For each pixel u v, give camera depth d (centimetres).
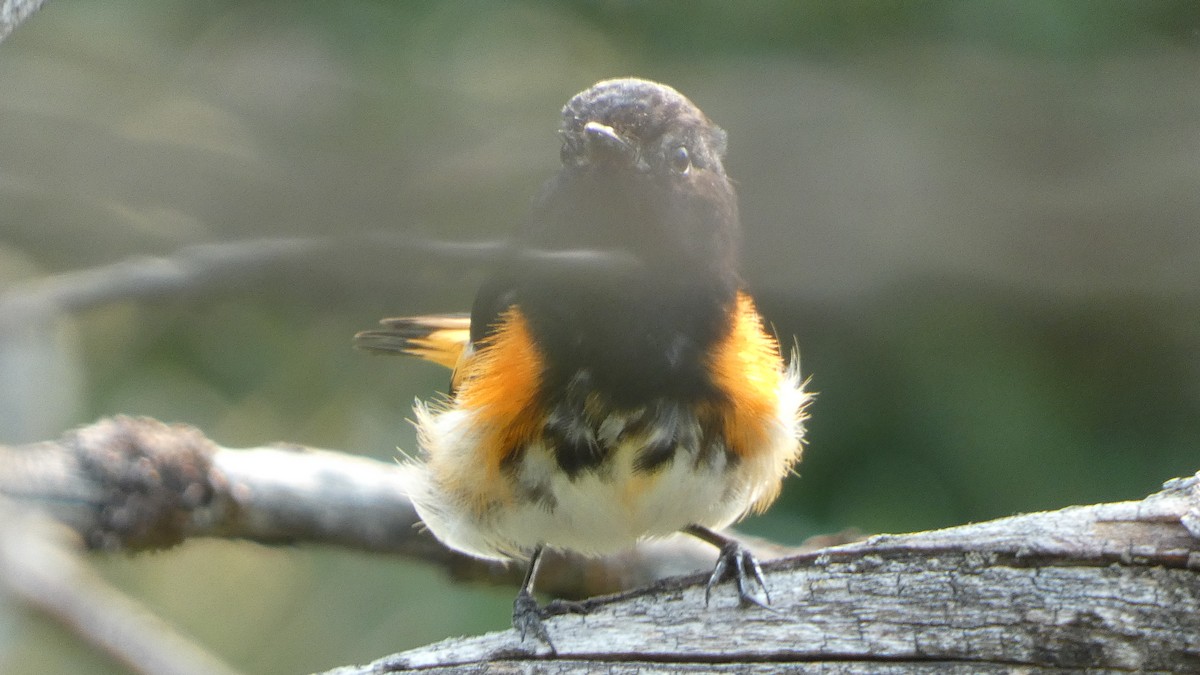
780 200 989
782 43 1127
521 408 679
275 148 646
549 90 1121
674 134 694
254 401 1170
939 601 534
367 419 1174
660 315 676
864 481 1066
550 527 708
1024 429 1062
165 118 903
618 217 682
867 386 1067
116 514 847
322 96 1016
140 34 983
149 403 1144
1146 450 1086
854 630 543
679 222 684
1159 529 515
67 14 923
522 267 683
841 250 995
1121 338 1098
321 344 1159
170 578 1265
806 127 1036
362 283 424
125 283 480
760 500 770
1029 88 1124
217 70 978
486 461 693
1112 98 1132
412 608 1173
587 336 673
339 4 1091
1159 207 1082
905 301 1050
